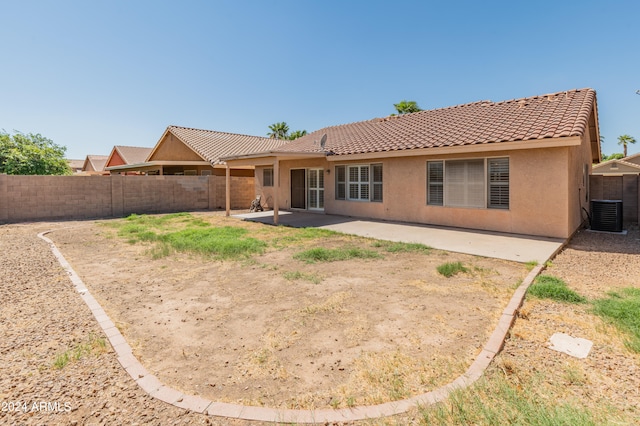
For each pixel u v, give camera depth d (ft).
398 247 26.84
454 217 36.94
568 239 29.55
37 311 14.65
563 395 8.32
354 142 49.78
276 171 41.98
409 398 8.41
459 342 11.33
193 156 78.69
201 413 8.07
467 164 35.76
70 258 24.80
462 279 18.58
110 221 47.14
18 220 46.70
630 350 10.39
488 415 7.53
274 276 19.77
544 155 30.48
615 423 7.24
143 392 8.93
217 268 21.71
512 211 32.60
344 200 48.98
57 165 67.72
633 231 35.29
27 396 8.75
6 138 62.49
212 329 12.90
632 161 111.24
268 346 11.45
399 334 12.04
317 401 8.45
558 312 13.58
